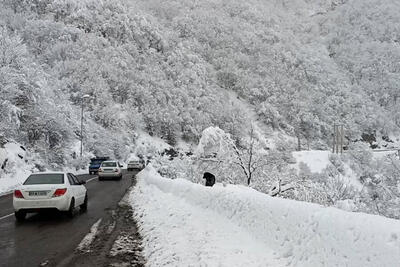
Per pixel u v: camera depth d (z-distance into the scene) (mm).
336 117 174000
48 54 111688
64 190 12328
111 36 166750
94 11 166750
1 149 31781
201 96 149625
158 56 179375
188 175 27047
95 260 7430
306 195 18312
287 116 169375
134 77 130375
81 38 132375
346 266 4055
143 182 25422
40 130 42438
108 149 68062
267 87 187250
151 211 12555
